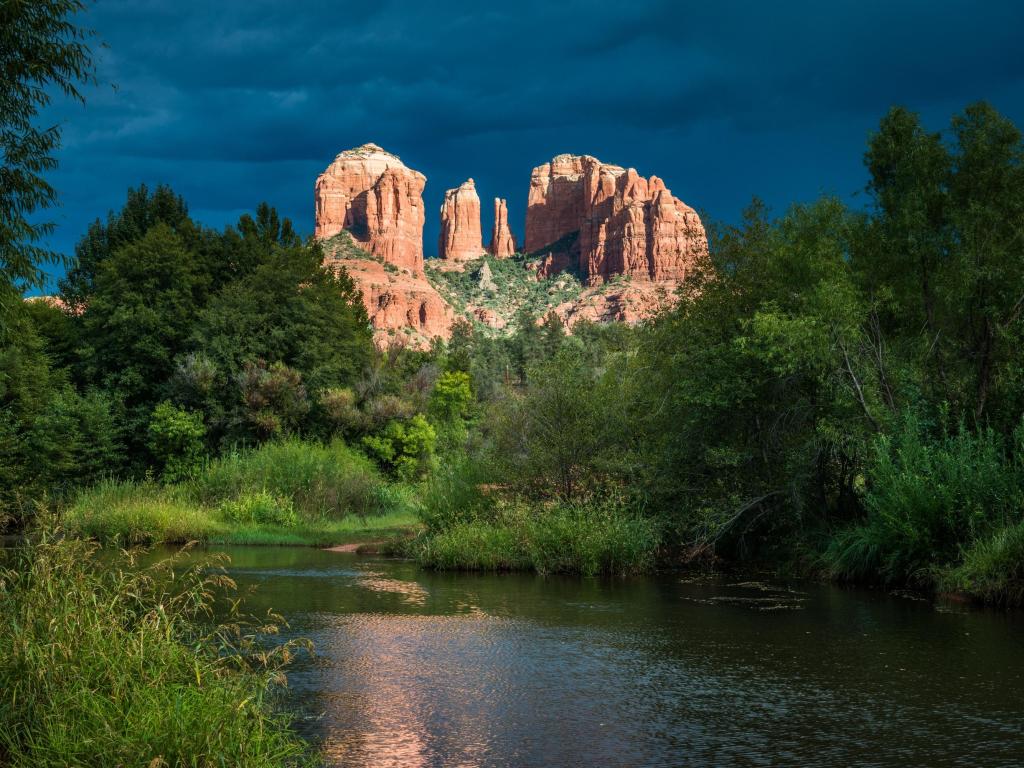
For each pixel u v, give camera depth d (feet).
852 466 58.18
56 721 16.10
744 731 21.27
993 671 27.63
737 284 64.39
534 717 22.52
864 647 31.55
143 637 19.03
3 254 28.50
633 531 58.13
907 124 57.21
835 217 58.08
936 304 56.85
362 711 23.07
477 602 43.11
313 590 47.24
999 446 50.14
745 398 60.64
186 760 15.31
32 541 23.34
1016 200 53.21
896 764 18.76
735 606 41.60
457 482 70.28
